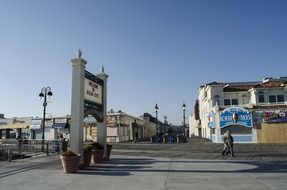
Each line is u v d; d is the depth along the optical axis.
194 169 13.97
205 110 56.16
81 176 12.10
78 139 14.73
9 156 18.25
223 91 47.44
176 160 18.34
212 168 14.29
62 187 9.84
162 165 15.66
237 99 47.09
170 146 34.53
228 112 38.47
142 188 9.53
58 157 20.73
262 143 36.62
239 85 51.34
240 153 23.42
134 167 14.88
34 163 16.89
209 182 10.49
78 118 14.98
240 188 9.35
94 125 50.66
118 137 51.09
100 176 12.06
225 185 9.89
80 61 15.45
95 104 17.59
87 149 15.12
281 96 43.81
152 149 29.70
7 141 33.03
